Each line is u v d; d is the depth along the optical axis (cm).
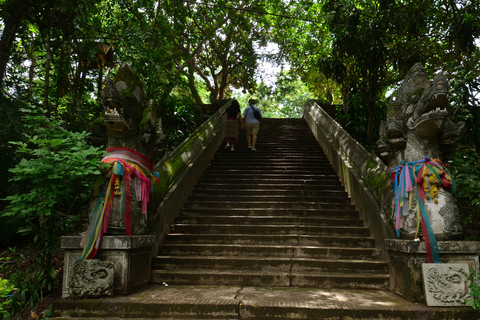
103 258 377
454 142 399
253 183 768
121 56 758
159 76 845
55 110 730
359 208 607
